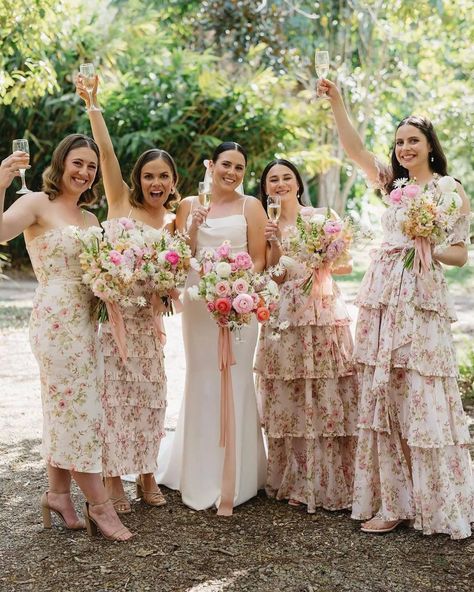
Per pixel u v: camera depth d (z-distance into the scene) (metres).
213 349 4.23
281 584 3.24
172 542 3.68
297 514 4.07
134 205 4.25
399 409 3.81
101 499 3.72
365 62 17.00
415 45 15.81
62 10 8.97
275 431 4.22
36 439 5.37
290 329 4.15
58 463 3.63
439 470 3.71
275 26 16.61
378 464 3.91
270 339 4.21
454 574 3.33
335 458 4.18
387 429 3.78
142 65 14.61
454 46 13.46
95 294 3.61
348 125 4.26
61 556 3.52
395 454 3.85
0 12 7.99
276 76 16.52
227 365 4.10
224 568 3.39
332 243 3.95
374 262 3.94
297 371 4.14
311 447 4.10
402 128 3.87
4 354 8.16
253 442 4.28
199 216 3.99
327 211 4.12
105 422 3.98
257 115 13.98
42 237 3.64
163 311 4.13
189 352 4.28
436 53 14.26
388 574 3.33
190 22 16.88
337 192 18.19
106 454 3.97
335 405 4.14
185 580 3.27
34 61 8.84
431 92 14.55
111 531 3.69
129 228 3.91
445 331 3.81
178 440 4.45
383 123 17.88
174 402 6.45
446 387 3.80
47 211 3.67
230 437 4.09
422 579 3.28
